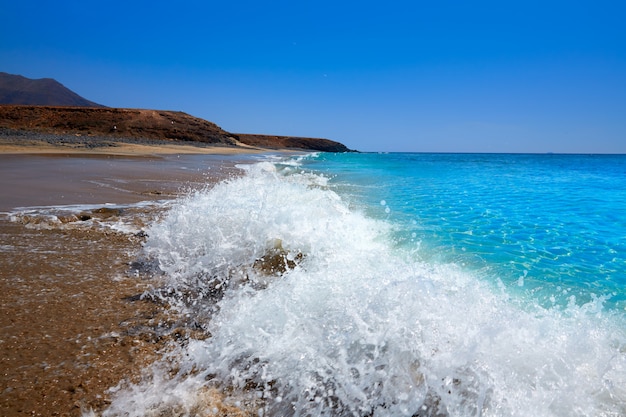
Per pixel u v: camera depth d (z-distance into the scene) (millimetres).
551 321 2303
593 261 3713
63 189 6891
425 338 1993
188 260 3359
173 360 1945
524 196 8633
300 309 2330
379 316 2182
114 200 6168
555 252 4016
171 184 8641
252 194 5961
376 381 1782
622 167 25891
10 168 9547
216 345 2066
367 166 22219
